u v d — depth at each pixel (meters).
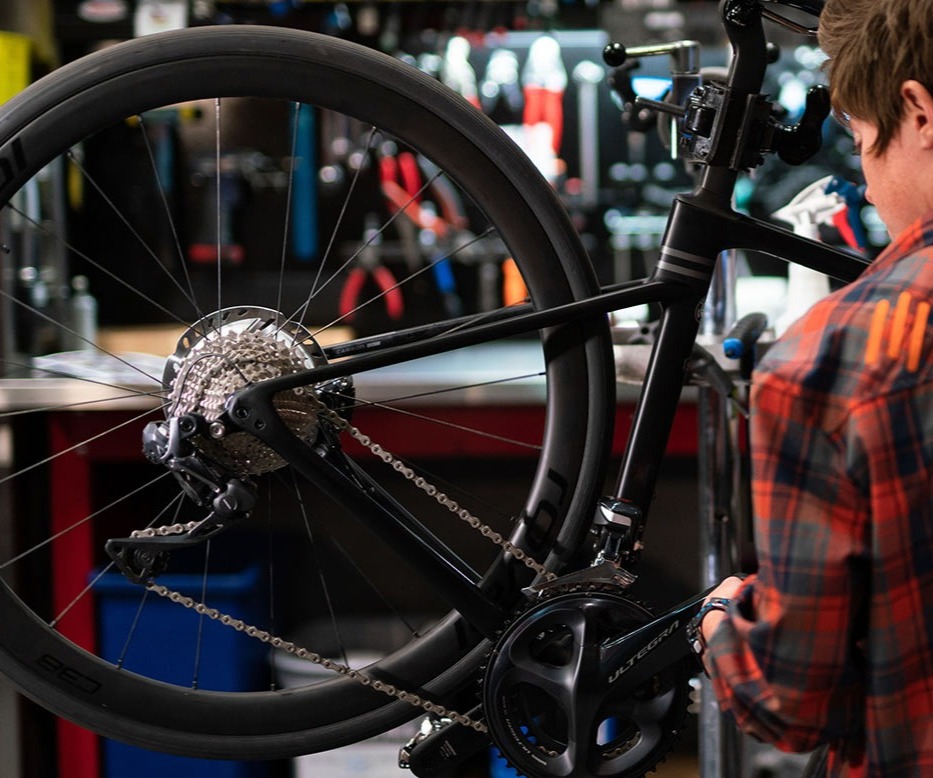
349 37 2.82
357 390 1.97
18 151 1.07
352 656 2.17
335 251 2.94
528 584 1.15
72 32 2.68
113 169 2.86
